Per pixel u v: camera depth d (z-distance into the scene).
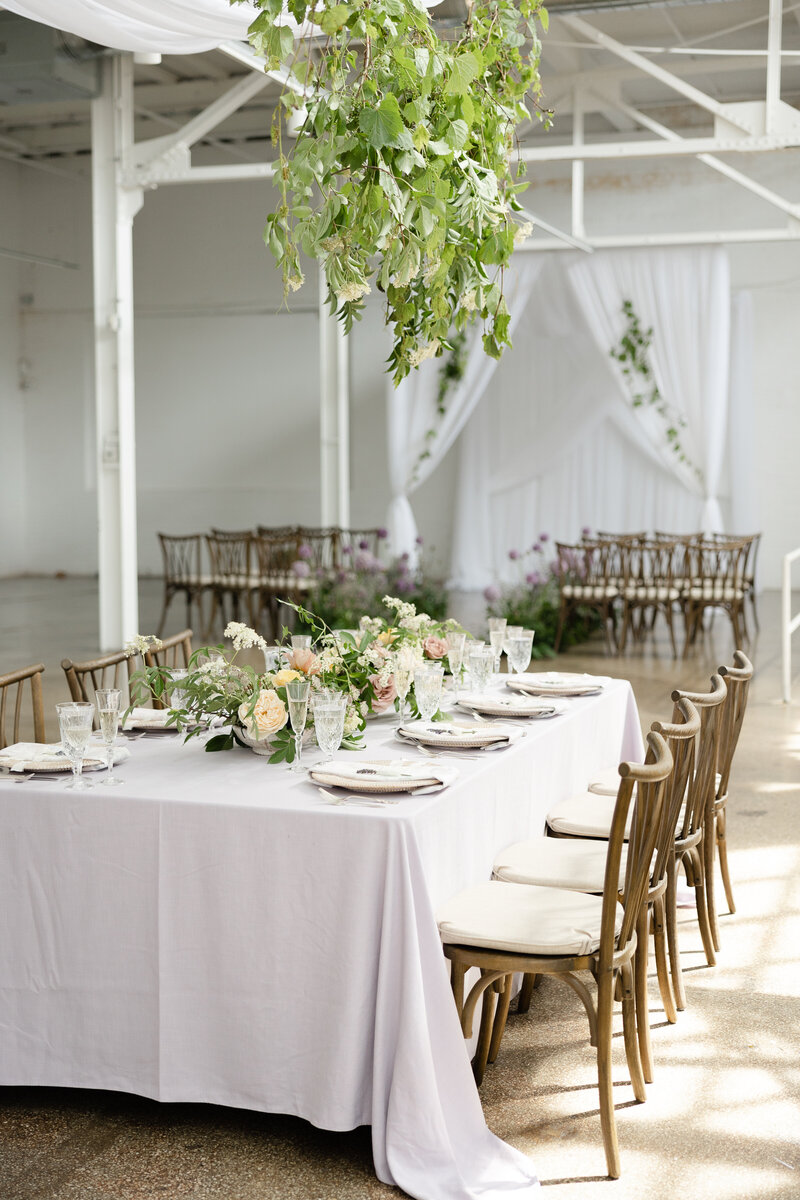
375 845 2.34
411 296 2.96
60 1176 2.38
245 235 15.31
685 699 2.76
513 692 3.80
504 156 3.06
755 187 9.50
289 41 2.50
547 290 11.46
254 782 2.63
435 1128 2.29
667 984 3.04
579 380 13.09
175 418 15.97
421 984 2.30
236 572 10.46
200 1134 2.54
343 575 10.12
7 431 16.14
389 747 3.00
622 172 13.75
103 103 8.59
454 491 14.58
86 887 2.55
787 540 13.54
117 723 2.69
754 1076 2.78
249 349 15.54
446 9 5.95
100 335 8.79
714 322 10.60
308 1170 2.39
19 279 16.16
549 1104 2.65
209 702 2.88
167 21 3.96
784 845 4.48
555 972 2.38
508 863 2.87
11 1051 2.62
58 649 9.10
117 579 8.91
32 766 2.70
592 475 13.23
